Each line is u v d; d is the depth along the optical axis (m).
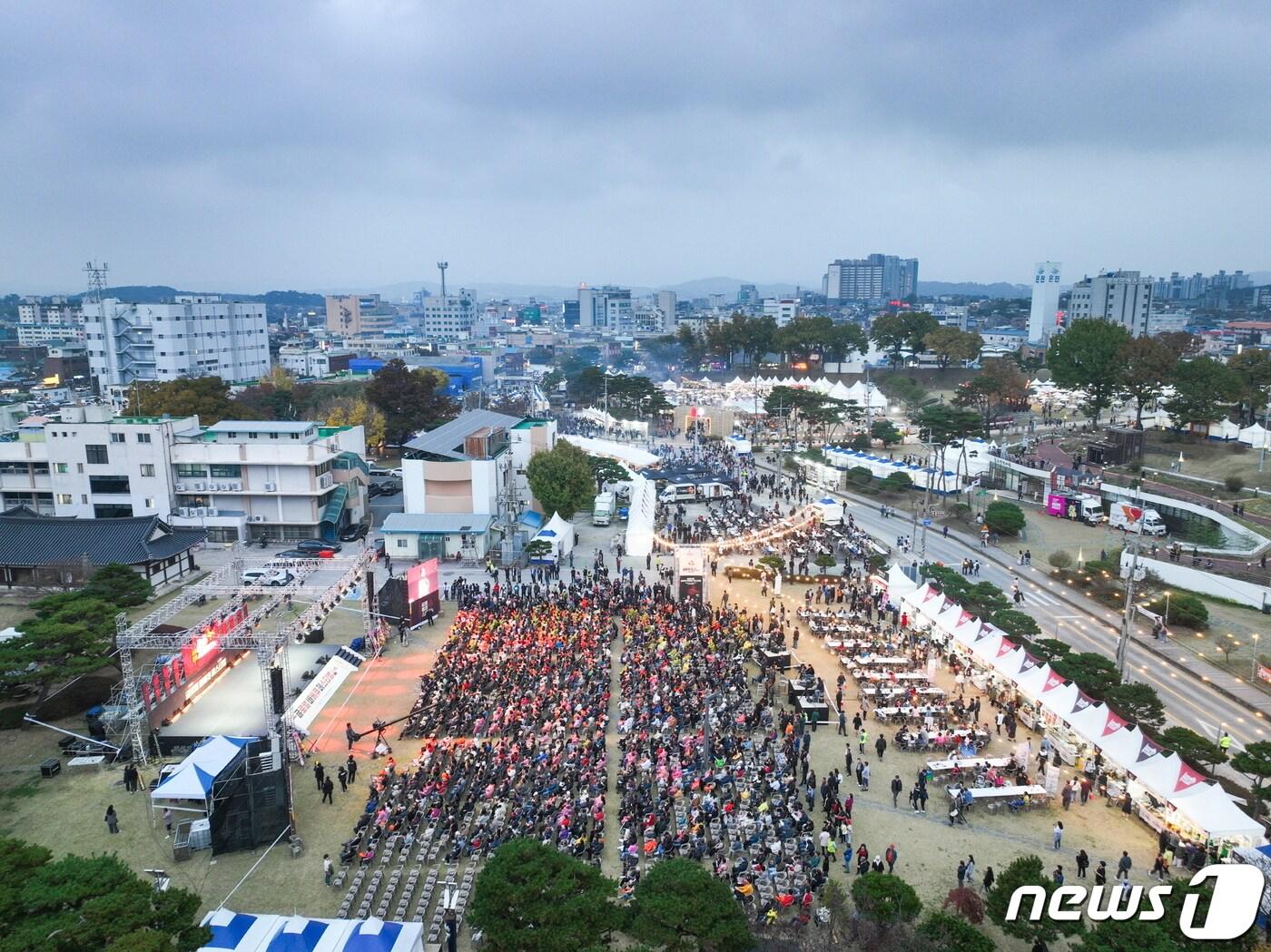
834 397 176.88
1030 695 54.25
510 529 95.12
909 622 70.75
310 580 81.56
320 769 46.53
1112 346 140.25
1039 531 101.75
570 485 99.19
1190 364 130.25
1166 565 82.56
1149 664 65.19
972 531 101.69
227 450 92.81
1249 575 79.31
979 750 50.69
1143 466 119.12
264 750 44.25
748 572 85.75
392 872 38.88
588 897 31.53
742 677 57.81
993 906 33.84
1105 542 97.38
